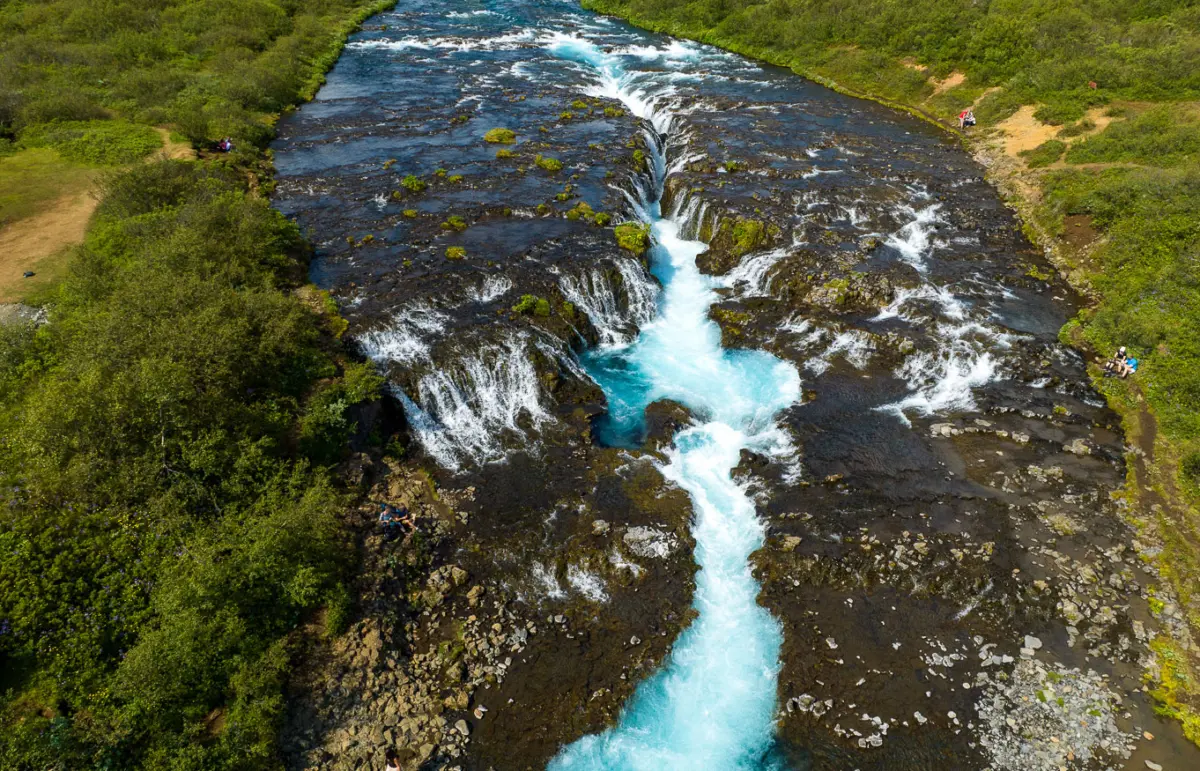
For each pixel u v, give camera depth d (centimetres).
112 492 2488
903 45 8219
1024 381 3750
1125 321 3922
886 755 2238
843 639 2577
